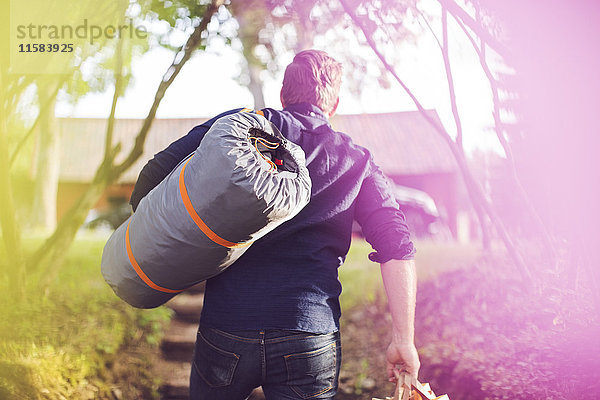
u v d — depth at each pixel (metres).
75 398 3.65
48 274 4.93
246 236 1.53
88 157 20.77
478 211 4.78
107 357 4.25
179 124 21.69
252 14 5.64
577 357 2.96
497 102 3.69
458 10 3.54
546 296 3.53
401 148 20.59
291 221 1.72
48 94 6.13
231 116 1.60
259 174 1.46
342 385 4.46
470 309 3.99
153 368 4.53
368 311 5.37
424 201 16.72
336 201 1.79
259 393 4.34
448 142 4.16
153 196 1.62
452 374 3.48
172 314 5.50
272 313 1.64
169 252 1.58
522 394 2.92
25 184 15.52
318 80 2.00
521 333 3.36
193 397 1.79
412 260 1.81
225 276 1.70
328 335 1.70
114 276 1.74
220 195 1.46
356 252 8.15
